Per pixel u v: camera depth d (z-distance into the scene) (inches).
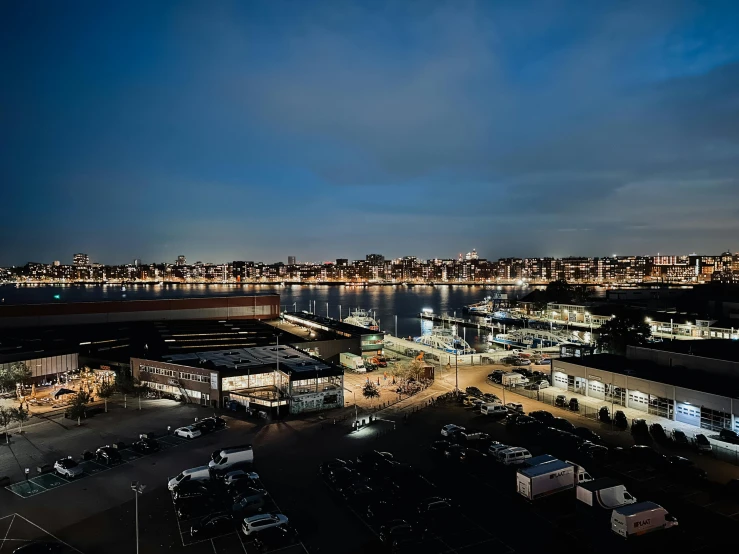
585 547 1497.3
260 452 2321.6
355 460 2219.5
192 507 1723.7
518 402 3255.4
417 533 1540.4
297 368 3186.5
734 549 1471.5
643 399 2979.8
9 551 1513.3
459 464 2180.1
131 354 4013.3
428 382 3818.9
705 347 3580.2
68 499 1847.9
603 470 2089.1
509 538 1551.4
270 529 1556.3
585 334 6761.8
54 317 5374.0
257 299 6678.2
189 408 3065.9
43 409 3053.6
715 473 2063.2
